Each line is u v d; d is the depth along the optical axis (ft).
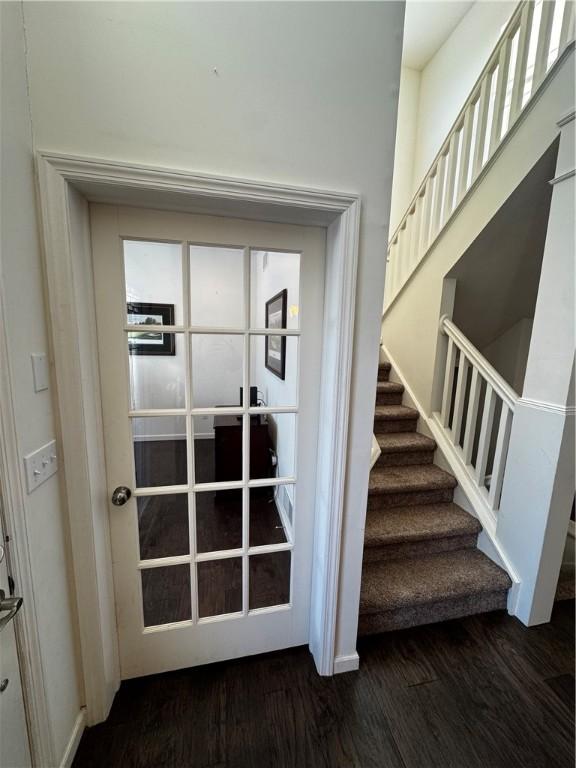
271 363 4.38
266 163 3.30
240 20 3.09
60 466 3.34
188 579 4.50
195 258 3.86
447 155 7.70
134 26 2.89
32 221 2.86
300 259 4.07
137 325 3.74
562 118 4.73
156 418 4.00
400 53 3.51
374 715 4.09
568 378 4.78
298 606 4.88
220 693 4.29
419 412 8.32
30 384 2.84
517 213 6.28
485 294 8.36
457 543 6.33
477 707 4.21
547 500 5.07
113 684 4.14
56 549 3.29
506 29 6.15
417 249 8.68
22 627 2.74
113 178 3.00
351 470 4.16
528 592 5.39
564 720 4.09
